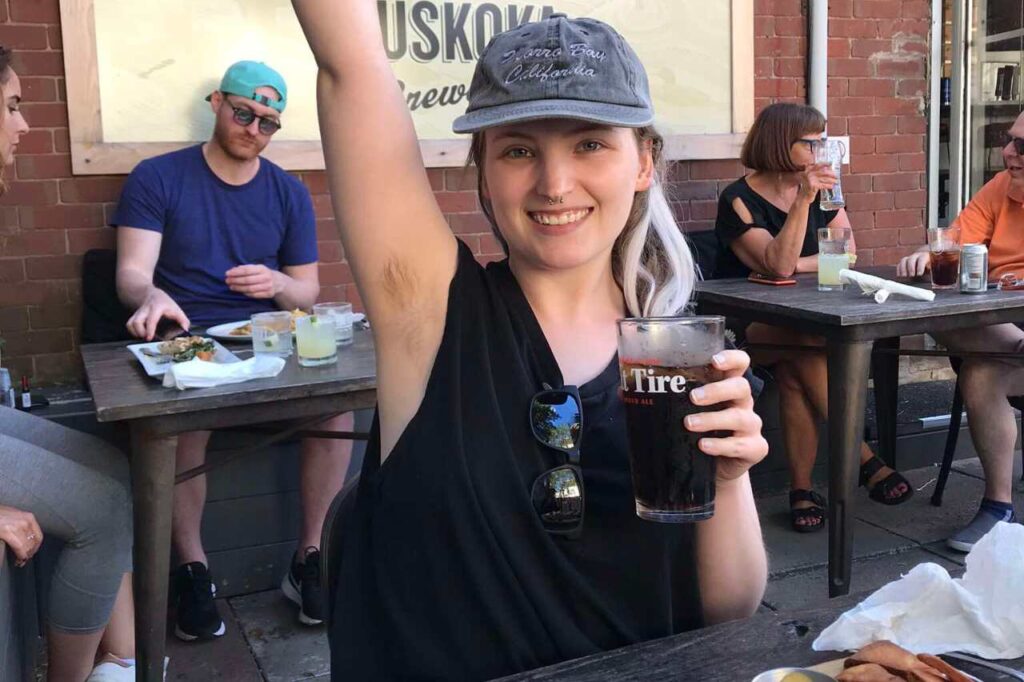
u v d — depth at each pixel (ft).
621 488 3.67
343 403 7.11
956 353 10.36
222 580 9.92
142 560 6.77
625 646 3.53
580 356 3.86
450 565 3.52
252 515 9.91
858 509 12.12
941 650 3.13
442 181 12.87
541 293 3.88
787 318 9.16
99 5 11.03
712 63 14.24
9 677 6.53
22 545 5.97
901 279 10.85
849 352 8.58
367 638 3.66
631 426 3.15
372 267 3.70
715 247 13.69
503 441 3.57
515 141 3.59
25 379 10.53
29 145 10.94
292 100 12.10
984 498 10.85
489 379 3.63
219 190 10.18
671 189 5.60
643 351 3.05
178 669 8.51
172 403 6.45
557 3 13.28
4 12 10.68
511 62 3.50
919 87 15.93
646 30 13.80
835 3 15.08
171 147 11.51
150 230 9.91
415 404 3.72
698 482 3.11
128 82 11.29
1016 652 3.10
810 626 3.43
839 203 10.61
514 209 3.65
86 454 7.32
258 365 7.09
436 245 3.74
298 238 10.71
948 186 17.95
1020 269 11.50
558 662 3.55
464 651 3.51
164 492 6.75
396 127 3.66
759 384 3.82
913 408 14.30
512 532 3.53
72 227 11.22
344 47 3.56
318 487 9.58
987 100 17.75
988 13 17.39
